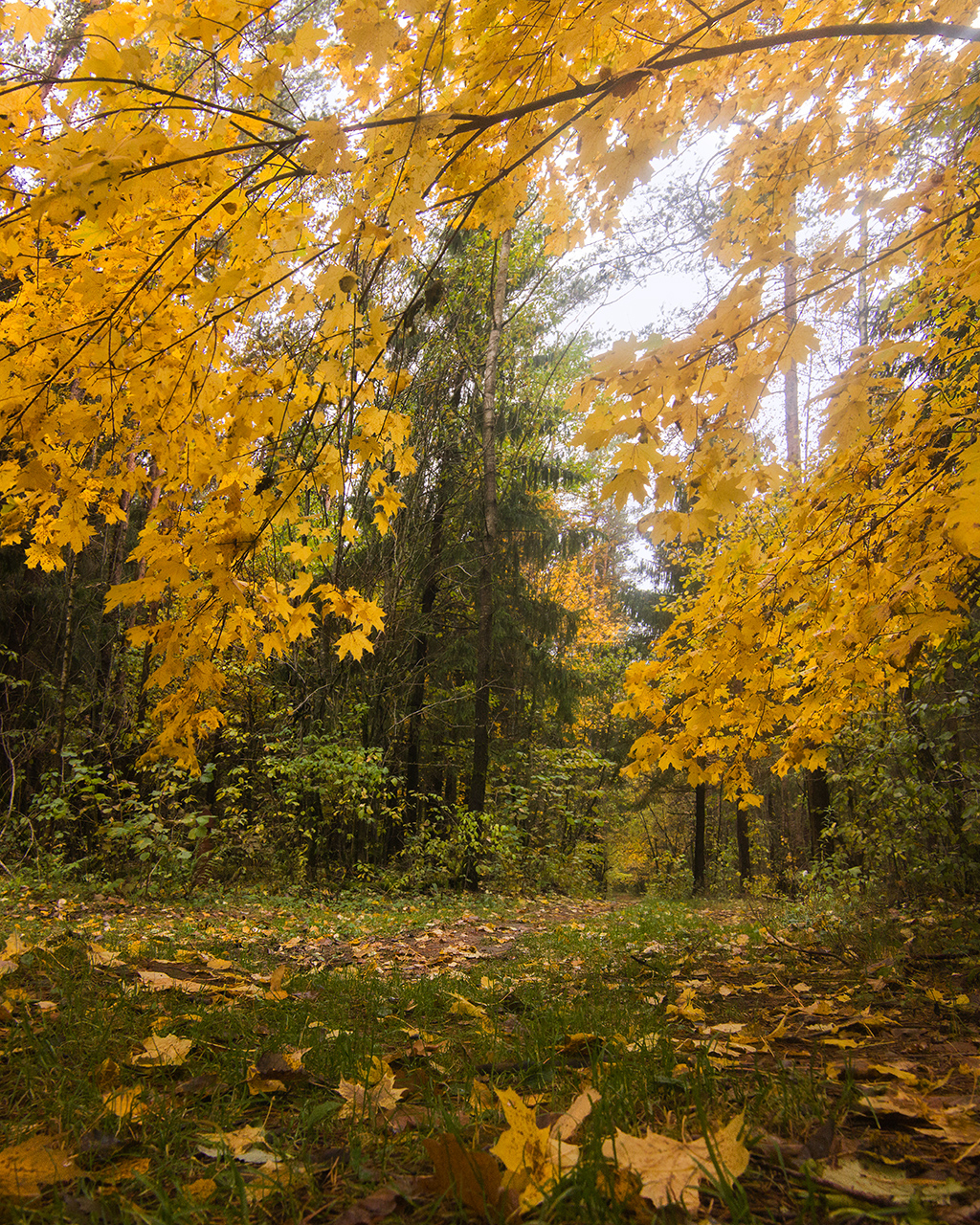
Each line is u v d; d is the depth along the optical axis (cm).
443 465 1396
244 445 259
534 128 248
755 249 311
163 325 242
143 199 197
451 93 256
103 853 843
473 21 214
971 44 298
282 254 226
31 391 235
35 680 1154
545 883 1357
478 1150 133
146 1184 123
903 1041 235
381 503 272
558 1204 115
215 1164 142
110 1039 211
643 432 211
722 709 322
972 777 608
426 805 1437
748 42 225
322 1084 192
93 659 1152
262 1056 203
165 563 236
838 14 297
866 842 688
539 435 1400
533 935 623
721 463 219
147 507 988
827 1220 118
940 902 557
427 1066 218
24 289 241
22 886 702
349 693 1243
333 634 1138
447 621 1541
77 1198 120
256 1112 174
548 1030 257
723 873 2189
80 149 183
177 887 790
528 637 1541
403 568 1264
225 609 243
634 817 2731
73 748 852
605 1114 150
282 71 205
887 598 291
